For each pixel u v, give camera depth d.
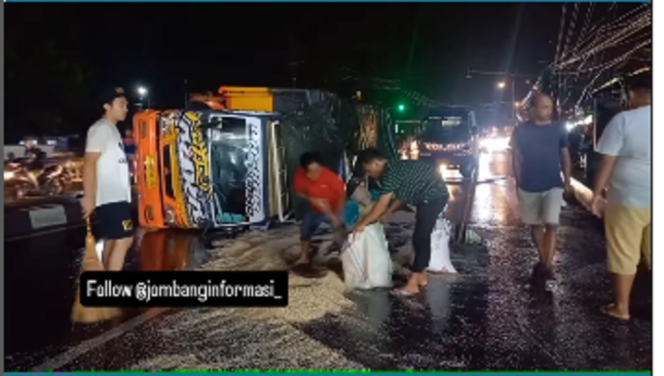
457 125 20.03
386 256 5.89
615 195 4.63
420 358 4.19
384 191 5.52
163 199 8.70
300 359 4.19
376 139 15.79
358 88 21.14
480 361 4.12
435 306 5.30
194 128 8.50
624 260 4.71
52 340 4.61
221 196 8.67
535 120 6.13
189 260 7.16
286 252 7.41
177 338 4.61
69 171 16.31
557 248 7.64
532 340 4.48
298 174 6.57
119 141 5.30
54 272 6.88
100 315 5.07
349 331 4.71
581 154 17.95
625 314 4.86
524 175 6.13
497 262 6.91
